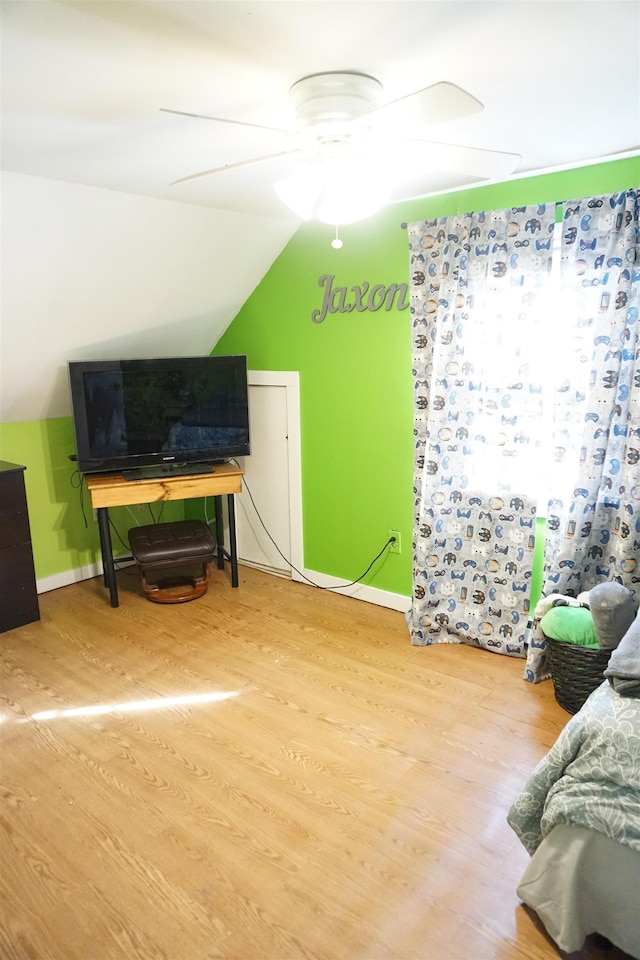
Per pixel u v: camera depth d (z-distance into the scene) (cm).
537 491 275
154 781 215
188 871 179
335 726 244
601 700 166
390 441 327
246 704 259
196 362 360
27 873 179
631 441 236
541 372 263
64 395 362
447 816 197
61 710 257
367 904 167
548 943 157
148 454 359
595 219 236
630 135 210
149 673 284
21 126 188
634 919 144
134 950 156
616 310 233
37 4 119
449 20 126
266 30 131
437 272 279
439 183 269
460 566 300
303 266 344
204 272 339
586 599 247
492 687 268
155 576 399
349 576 363
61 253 280
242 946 157
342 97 156
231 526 375
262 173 240
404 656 296
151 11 122
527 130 204
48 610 354
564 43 139
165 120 183
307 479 370
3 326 295
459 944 157
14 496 320
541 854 157
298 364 359
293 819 197
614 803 146
